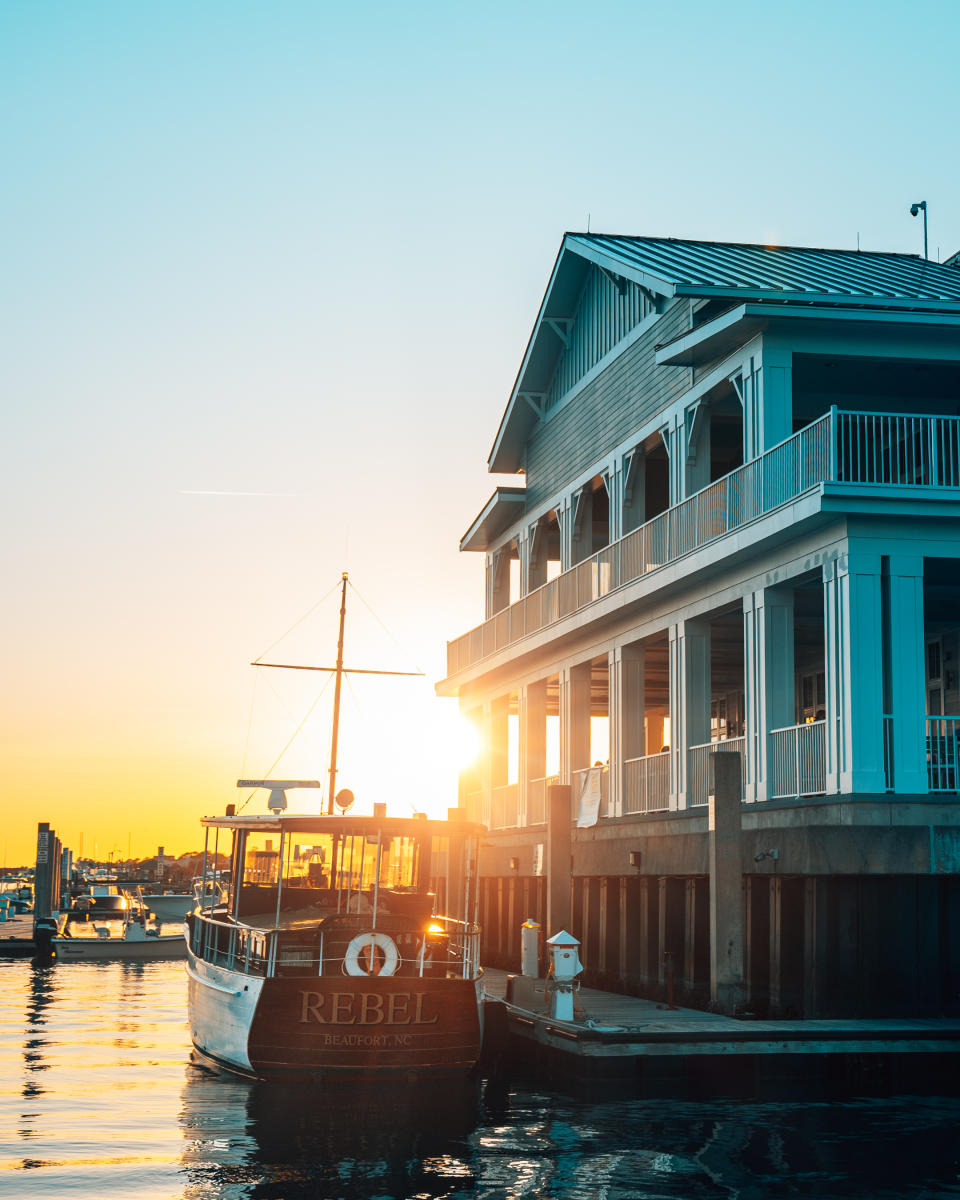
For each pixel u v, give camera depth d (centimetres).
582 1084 2050
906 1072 2073
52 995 4412
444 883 2481
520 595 4116
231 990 2245
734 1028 2142
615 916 3159
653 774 3047
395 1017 2086
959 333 2606
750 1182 1534
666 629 3003
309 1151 1717
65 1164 1659
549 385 3909
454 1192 1516
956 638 3017
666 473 3481
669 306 3047
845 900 2244
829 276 2873
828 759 2327
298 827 2280
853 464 2709
